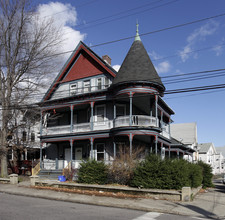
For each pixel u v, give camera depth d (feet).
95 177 56.24
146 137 74.90
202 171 80.07
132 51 75.31
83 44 86.17
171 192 45.24
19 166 93.97
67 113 92.32
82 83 86.28
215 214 35.99
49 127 87.92
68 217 30.89
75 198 45.06
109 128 75.92
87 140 84.38
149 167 50.72
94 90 83.15
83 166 58.85
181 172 49.24
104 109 81.20
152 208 37.68
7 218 29.71
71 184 54.60
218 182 120.47
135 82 68.33
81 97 81.05
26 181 69.26
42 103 86.48
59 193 50.03
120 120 71.51
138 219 31.17
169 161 51.90
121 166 55.88
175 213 35.99
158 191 46.01
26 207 36.76
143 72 69.87
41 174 79.92
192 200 46.60
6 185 60.85
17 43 76.18
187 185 48.83
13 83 76.84
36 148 95.66
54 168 89.92
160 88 71.92
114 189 49.98
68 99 83.56
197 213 35.99
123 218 31.35
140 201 42.47
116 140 77.71
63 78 91.04
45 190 53.52
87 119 85.76
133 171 53.67
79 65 88.33
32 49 76.69
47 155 93.45
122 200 43.24
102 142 81.10
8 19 75.15
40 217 30.50
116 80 71.72
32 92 79.61
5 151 74.08
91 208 37.73
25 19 75.87
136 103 81.20
